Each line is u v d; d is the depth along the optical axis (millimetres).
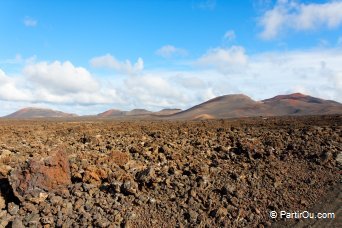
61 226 10062
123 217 10242
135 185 11305
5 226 10211
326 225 9414
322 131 18078
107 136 20891
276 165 13000
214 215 10164
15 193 11023
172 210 10477
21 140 20516
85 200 11047
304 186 11469
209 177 12195
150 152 15047
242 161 13680
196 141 17047
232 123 28938
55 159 11438
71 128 27891
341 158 13227
